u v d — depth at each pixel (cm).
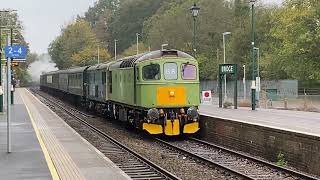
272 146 1769
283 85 5897
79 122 3148
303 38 5022
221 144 2209
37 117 3041
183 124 2339
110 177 1176
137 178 1349
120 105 2802
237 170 1532
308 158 1550
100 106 3531
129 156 1777
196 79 2384
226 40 7669
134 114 2527
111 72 2964
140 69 2344
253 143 1909
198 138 2486
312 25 5175
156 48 7825
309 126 2095
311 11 5106
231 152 1884
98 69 3450
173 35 7569
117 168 1300
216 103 4297
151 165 1554
